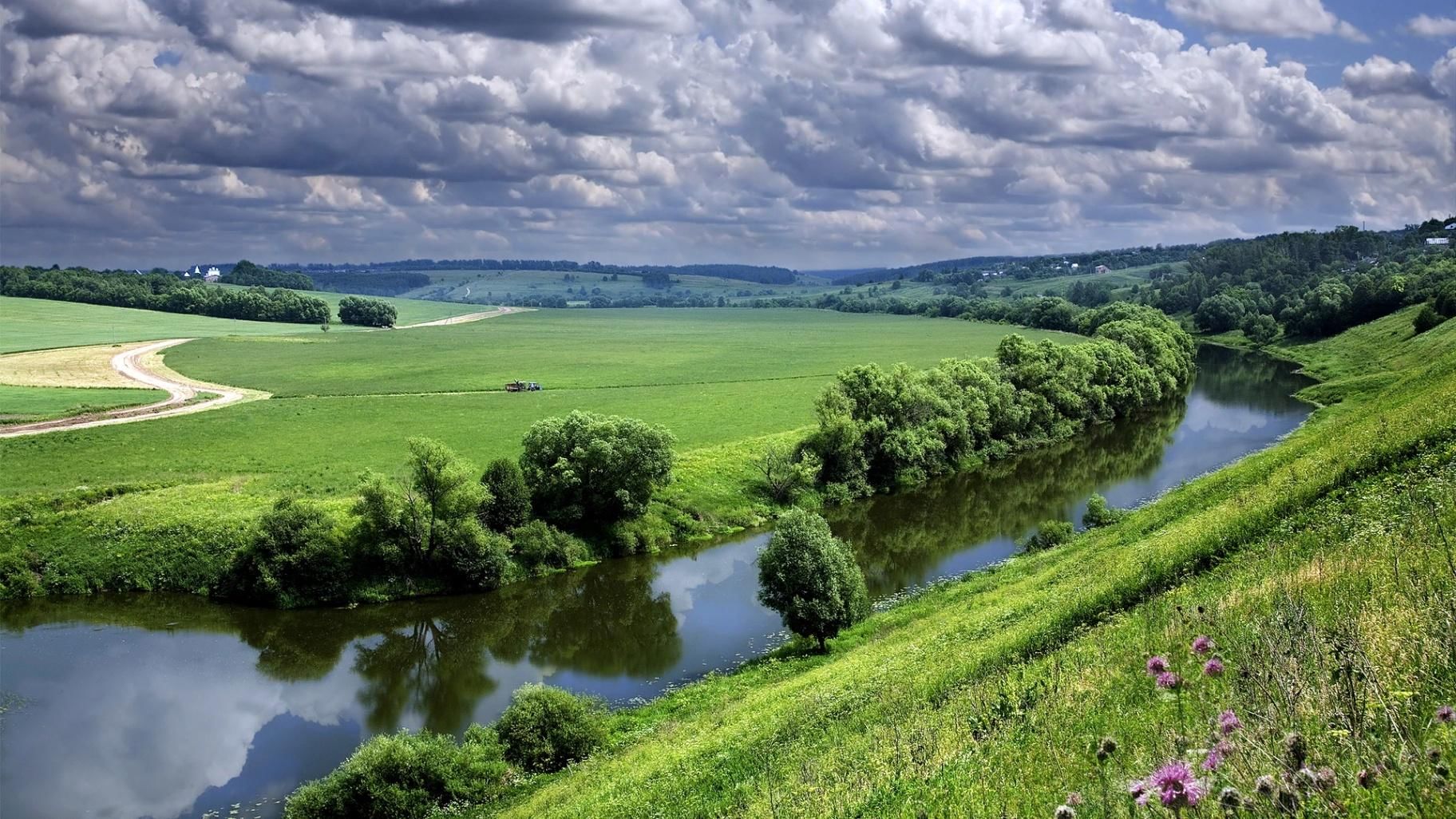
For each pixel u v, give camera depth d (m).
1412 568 19.55
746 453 89.50
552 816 28.94
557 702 38.69
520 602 61.78
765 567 47.25
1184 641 21.19
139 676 51.06
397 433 98.12
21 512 67.00
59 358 150.50
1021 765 17.00
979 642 33.28
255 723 45.66
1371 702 11.27
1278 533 31.67
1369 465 34.38
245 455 85.94
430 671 51.75
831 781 21.44
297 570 61.47
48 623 58.25
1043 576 44.97
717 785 26.70
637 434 73.25
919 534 73.69
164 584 62.94
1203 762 11.20
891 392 92.25
